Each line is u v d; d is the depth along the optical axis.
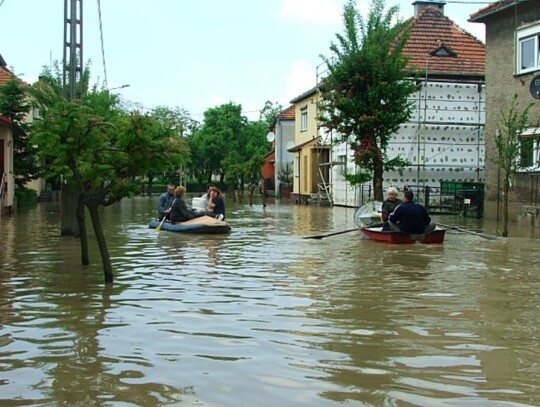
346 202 35.81
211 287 9.68
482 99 31.16
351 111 23.80
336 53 24.53
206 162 72.44
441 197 29.92
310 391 5.10
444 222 23.38
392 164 25.50
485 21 24.45
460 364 5.81
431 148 30.81
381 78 23.73
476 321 7.48
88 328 7.10
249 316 7.70
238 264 12.27
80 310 8.00
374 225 17.41
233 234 18.73
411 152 30.73
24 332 6.92
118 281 10.19
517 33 22.78
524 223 21.98
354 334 6.86
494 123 24.09
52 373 5.55
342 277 10.67
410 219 15.79
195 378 5.42
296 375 5.50
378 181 24.91
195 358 5.99
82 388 5.17
